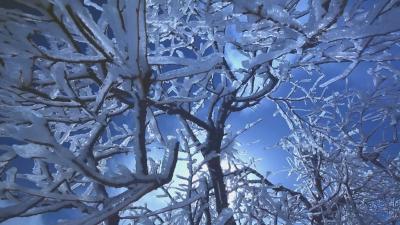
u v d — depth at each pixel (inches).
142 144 81.8
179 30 147.6
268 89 159.0
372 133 235.8
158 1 127.3
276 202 215.8
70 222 80.0
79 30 71.2
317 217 273.3
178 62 93.4
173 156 83.2
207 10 137.8
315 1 78.2
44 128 68.8
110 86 86.7
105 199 86.0
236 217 225.3
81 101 87.1
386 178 293.6
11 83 81.4
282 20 80.7
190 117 161.0
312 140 249.8
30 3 65.0
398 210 295.6
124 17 72.2
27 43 72.7
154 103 105.7
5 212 78.7
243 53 161.8
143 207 165.8
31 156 70.7
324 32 83.1
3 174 107.0
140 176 78.7
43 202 99.7
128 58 77.1
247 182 228.1
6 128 68.0
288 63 131.1
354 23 83.1
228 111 188.2
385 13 77.4
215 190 177.8
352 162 279.6
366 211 291.1
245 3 75.8
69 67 116.0
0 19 69.7
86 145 103.8
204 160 162.9
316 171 299.7
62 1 65.1
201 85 152.7
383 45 95.9
